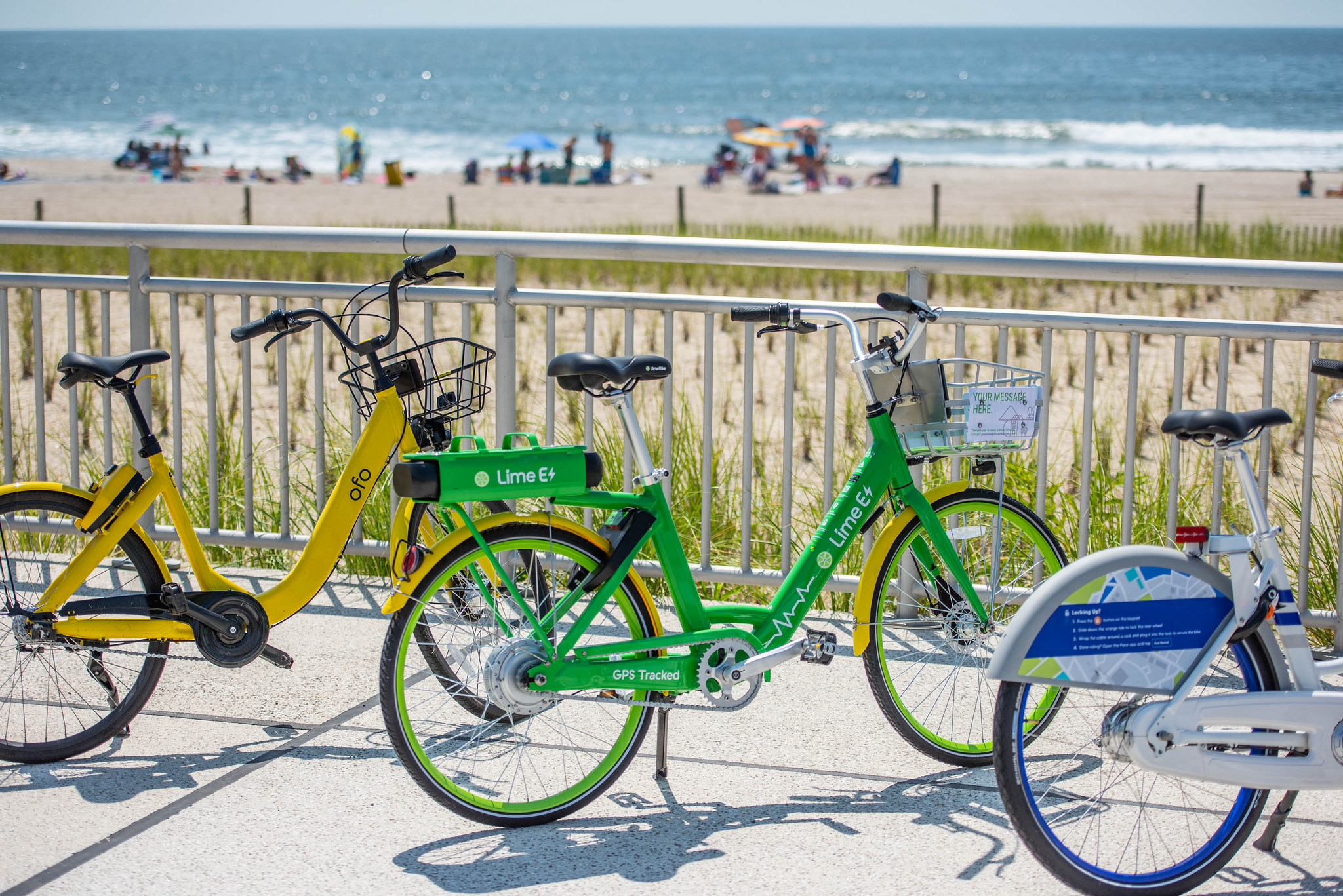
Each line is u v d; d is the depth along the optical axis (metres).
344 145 36.16
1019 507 3.21
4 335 4.39
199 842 2.72
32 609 3.09
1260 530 2.49
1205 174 37.09
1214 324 3.68
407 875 2.61
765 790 3.01
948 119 70.50
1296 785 2.46
